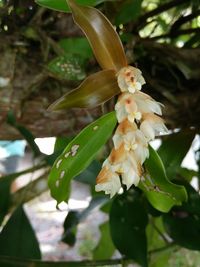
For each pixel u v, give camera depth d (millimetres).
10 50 254
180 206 263
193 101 276
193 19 287
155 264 365
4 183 285
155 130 153
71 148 176
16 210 271
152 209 268
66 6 177
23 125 278
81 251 811
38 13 244
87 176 255
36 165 290
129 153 150
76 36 247
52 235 865
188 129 241
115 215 268
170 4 268
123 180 152
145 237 263
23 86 260
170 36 284
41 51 254
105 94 158
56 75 246
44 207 924
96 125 176
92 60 247
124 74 151
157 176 185
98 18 154
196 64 256
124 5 220
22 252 261
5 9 244
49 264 259
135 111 147
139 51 254
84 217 321
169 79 272
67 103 156
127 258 265
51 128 282
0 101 264
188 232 263
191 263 617
